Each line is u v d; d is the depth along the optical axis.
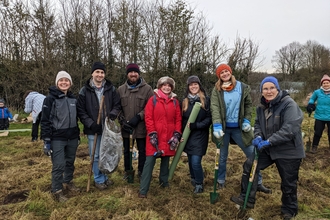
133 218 2.96
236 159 5.45
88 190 3.69
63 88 3.35
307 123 10.12
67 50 13.71
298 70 30.36
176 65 14.82
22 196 3.59
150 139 3.41
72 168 3.70
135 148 5.66
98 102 3.58
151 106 3.49
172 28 14.62
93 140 3.64
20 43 14.66
